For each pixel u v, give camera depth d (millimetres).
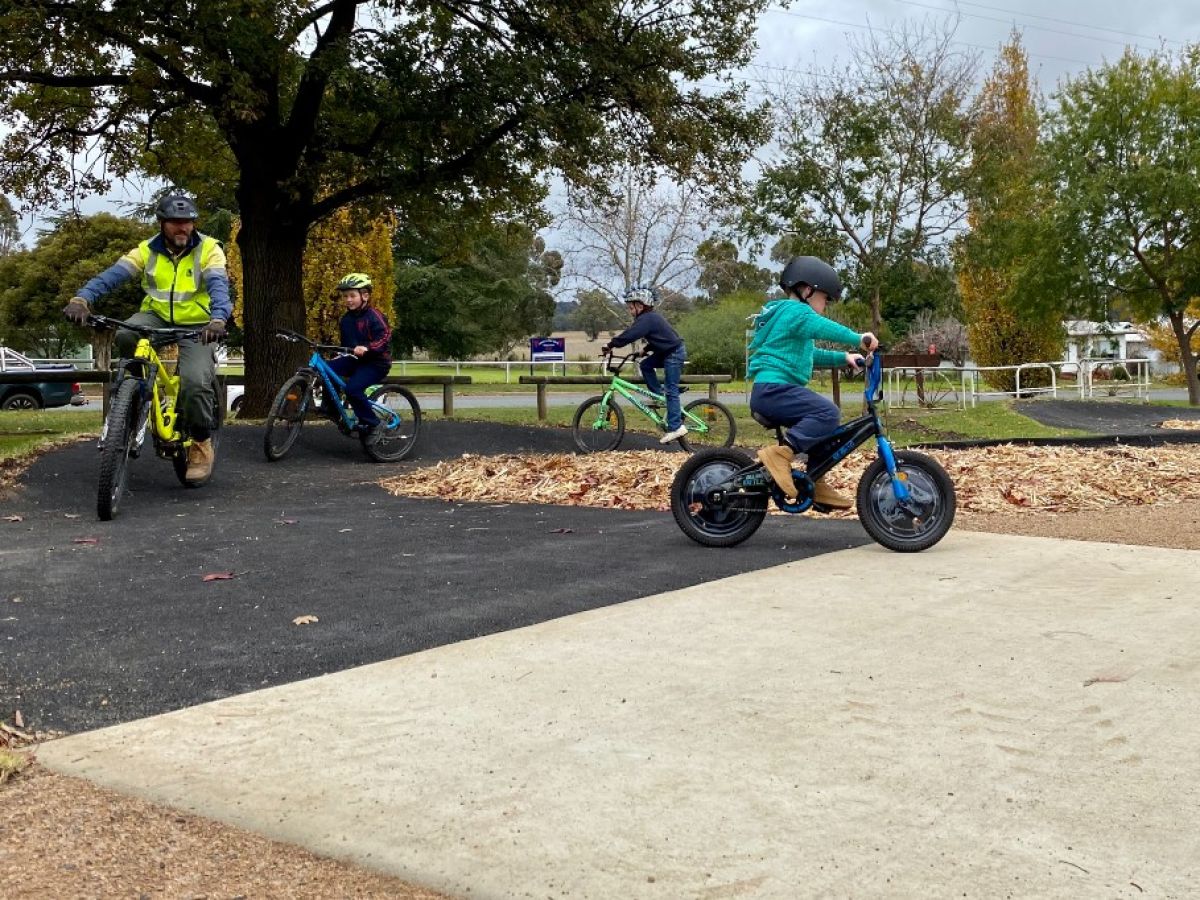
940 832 2789
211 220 43125
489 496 9312
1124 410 22609
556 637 4598
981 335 31781
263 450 12523
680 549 6641
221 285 8844
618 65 15562
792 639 4508
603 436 13555
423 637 4664
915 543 6391
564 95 15898
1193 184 25078
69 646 4566
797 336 6477
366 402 12281
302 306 16516
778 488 6590
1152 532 7117
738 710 3672
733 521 6746
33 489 9414
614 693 3867
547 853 2715
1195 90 25984
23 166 18016
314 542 7047
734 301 49594
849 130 20391
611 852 2713
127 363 8461
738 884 2551
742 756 3281
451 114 15383
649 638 4555
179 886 2588
